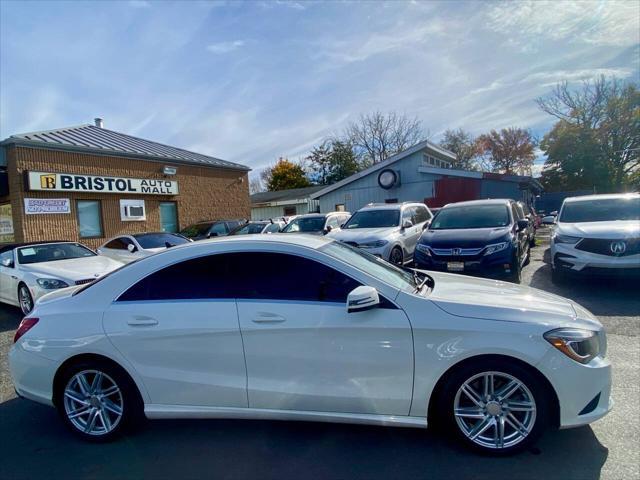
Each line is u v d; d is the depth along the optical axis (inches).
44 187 508.1
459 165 1971.0
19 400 153.4
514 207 346.6
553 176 1582.2
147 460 109.2
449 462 101.2
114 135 719.1
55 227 526.6
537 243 579.5
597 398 101.3
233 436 118.9
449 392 103.4
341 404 106.7
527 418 100.9
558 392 98.7
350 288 110.6
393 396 104.6
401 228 373.1
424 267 288.8
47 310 126.7
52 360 120.4
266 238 123.8
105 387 121.5
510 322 101.5
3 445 120.8
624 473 93.8
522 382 100.0
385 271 130.5
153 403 116.5
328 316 106.9
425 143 765.3
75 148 543.2
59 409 123.2
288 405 109.3
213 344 111.9
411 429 117.1
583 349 100.6
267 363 109.6
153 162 653.3
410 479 95.7
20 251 304.0
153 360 115.0
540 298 119.0
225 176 797.9
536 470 96.4
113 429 118.6
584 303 241.9
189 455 110.5
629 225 266.8
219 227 629.3
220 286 116.0
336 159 1704.0
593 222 289.7
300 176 1958.7
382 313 105.6
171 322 113.7
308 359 107.4
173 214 698.2
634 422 114.7
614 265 252.1
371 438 113.7
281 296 112.0
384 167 813.2
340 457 105.7
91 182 558.6
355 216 413.1
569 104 1405.0
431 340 102.7
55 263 295.4
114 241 433.4
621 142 1349.7
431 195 772.0
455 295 115.0
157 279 120.3
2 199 528.7
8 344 226.2
